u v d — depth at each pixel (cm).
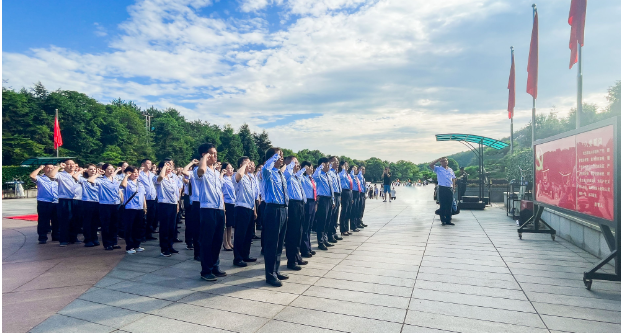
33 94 5156
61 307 403
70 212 793
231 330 340
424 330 339
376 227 1016
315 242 806
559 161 664
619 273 449
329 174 780
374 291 451
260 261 627
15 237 886
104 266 588
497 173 2336
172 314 381
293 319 365
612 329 343
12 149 3622
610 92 3772
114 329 345
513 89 1780
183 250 729
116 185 739
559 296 433
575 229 730
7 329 346
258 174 748
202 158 500
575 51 993
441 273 532
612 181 474
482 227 985
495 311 386
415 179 11438
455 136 1585
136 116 6450
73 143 4538
